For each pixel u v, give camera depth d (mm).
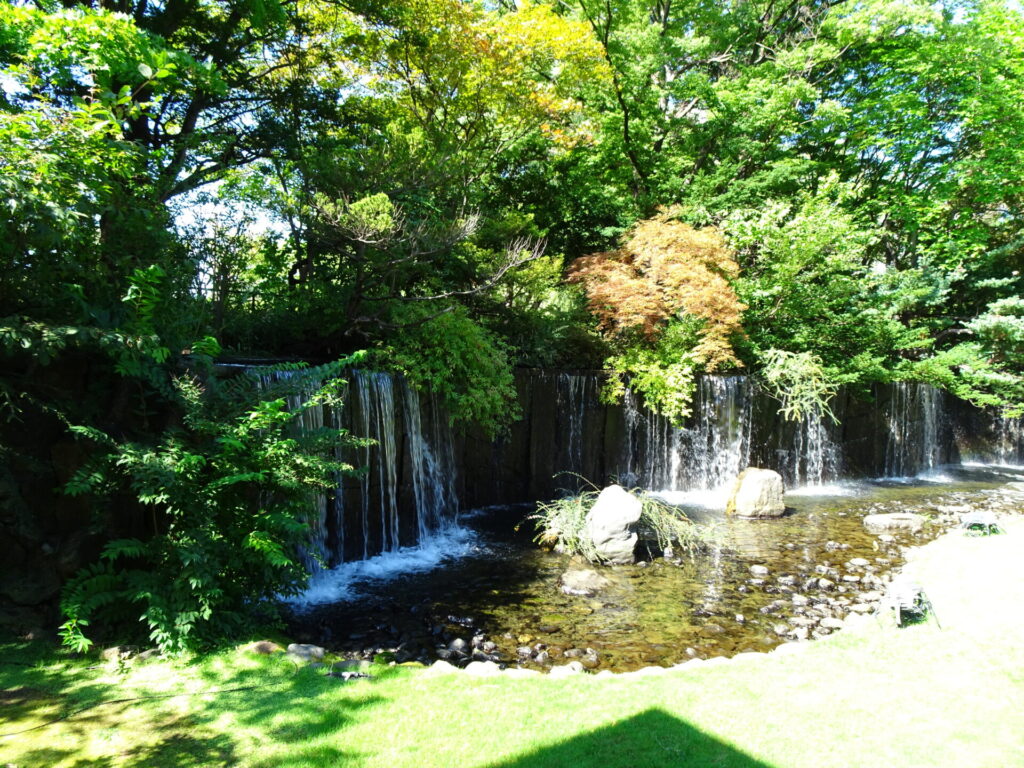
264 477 5523
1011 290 21078
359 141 13141
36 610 5246
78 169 5402
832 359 17125
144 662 4766
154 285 6148
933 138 21344
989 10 19609
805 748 3488
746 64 22938
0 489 5254
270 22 11906
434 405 11164
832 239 16859
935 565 7574
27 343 4738
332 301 10719
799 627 6898
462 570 8859
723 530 11008
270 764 3457
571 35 14867
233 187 13258
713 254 14820
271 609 5766
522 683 4625
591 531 9312
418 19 13805
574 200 18281
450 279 12719
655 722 3836
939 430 18812
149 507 5965
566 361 14734
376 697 4309
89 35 6949
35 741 3699
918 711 3902
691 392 14164
